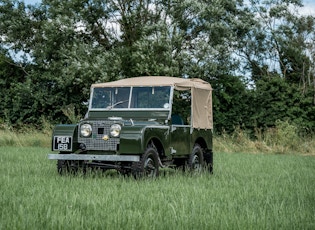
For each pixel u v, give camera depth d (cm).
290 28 4069
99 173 1238
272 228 628
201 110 1407
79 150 1230
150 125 1172
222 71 3578
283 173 1430
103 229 595
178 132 1284
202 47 3366
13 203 751
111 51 3478
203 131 1416
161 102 1276
